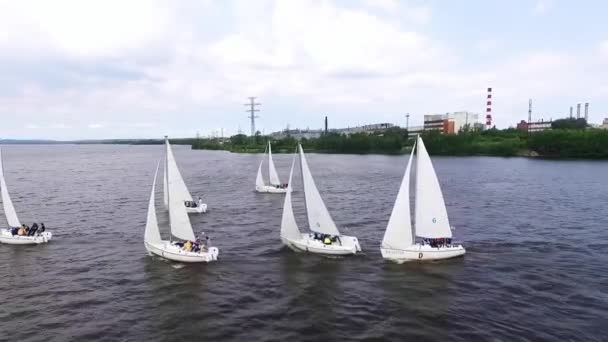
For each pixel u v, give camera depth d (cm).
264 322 2686
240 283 3312
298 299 3022
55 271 3578
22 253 4056
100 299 3027
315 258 3884
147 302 2980
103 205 6700
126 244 4384
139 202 7000
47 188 8819
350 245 4012
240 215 5975
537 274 3462
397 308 2867
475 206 6531
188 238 3862
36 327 2625
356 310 2845
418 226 3850
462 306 2888
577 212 5981
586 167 12875
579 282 3294
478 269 3575
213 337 2502
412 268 3603
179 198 3816
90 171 13275
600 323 2631
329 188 8819
